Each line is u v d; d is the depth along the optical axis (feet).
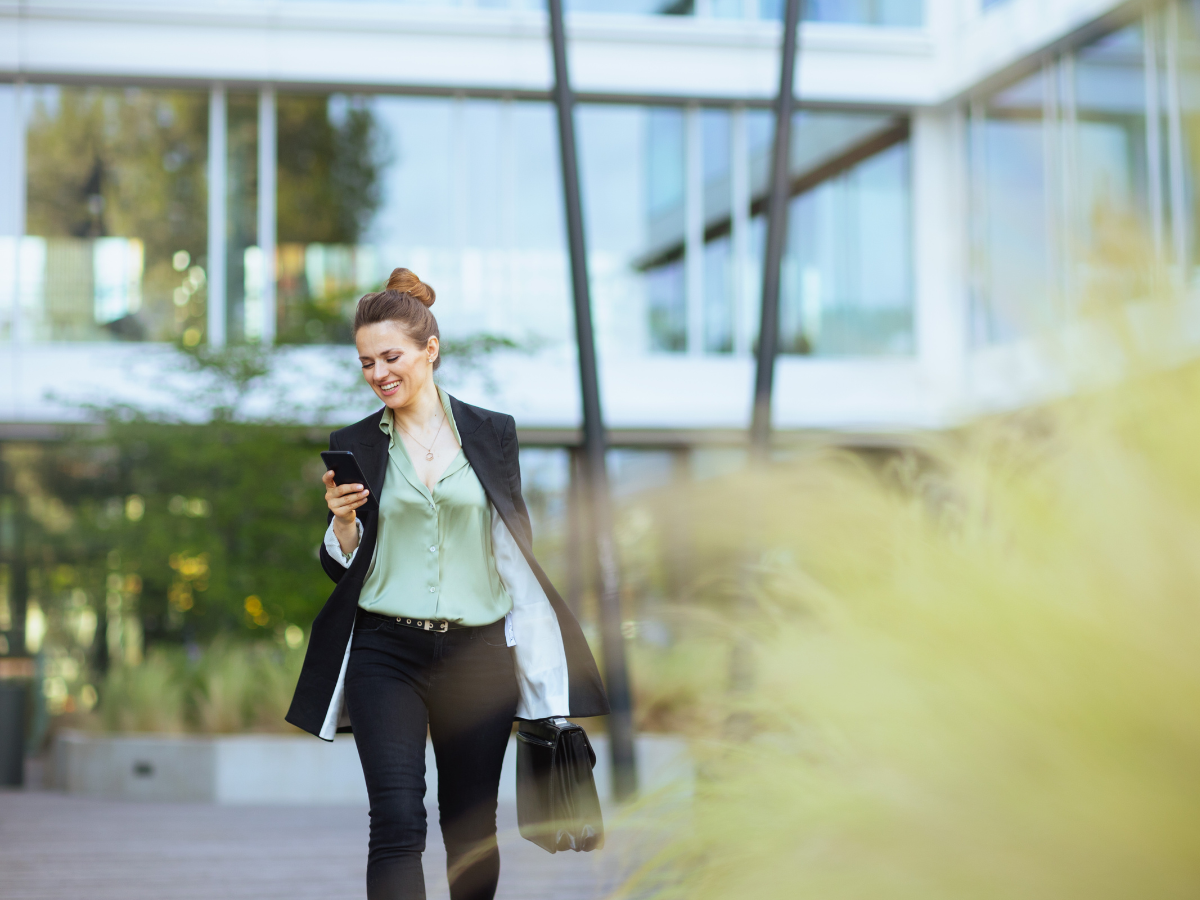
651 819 6.89
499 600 10.81
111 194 48.80
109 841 24.08
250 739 33.01
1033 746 4.60
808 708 5.74
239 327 49.01
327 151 50.16
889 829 4.97
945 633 5.00
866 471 6.71
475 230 50.78
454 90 50.67
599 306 51.19
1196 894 4.40
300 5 49.03
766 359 26.53
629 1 51.85
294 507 40.93
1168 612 4.38
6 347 47.03
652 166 52.34
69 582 46.03
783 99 27.35
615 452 51.08
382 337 10.71
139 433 39.91
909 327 53.78
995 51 48.78
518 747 10.64
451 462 10.80
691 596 7.75
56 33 47.73
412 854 9.76
